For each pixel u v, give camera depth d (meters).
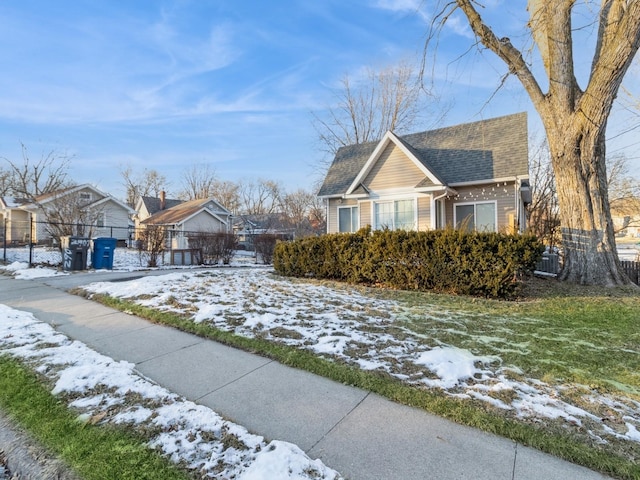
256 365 3.62
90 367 3.36
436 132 14.89
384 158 12.77
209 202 32.72
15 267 11.34
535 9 8.64
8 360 3.55
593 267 8.56
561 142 8.83
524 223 14.26
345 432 2.42
